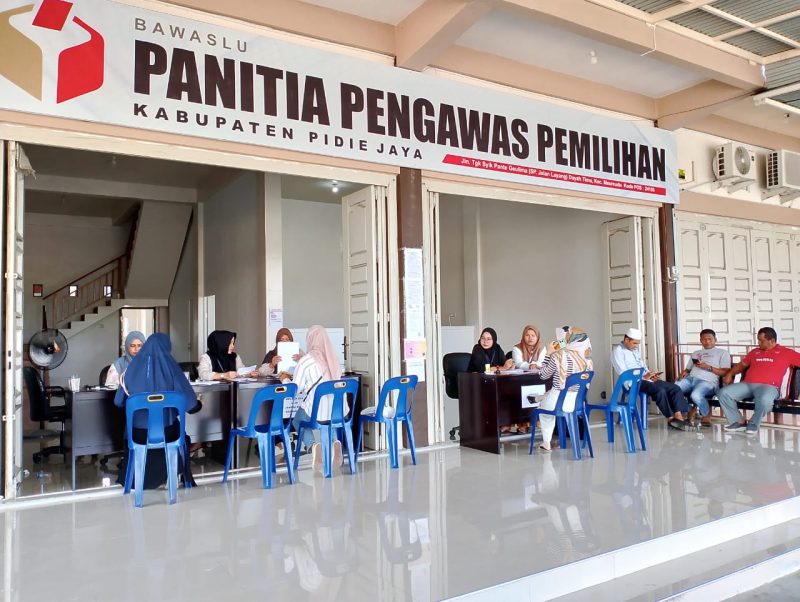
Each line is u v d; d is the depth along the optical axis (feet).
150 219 35.29
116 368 17.81
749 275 33.83
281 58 19.01
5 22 15.19
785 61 25.66
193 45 17.57
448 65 22.93
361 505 14.14
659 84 27.73
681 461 18.25
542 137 24.84
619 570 10.99
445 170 22.17
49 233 39.63
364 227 21.81
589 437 19.25
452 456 19.81
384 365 21.27
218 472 17.95
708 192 32.17
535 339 23.48
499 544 11.38
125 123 16.48
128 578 10.05
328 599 9.14
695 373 24.97
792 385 23.12
